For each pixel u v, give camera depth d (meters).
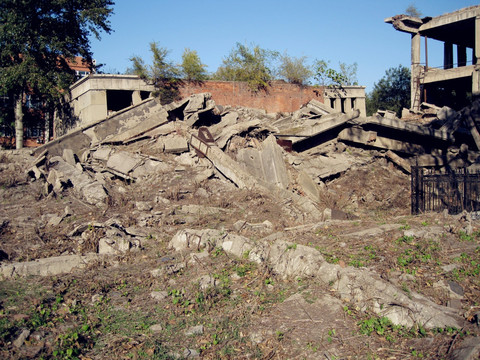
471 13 25.78
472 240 8.48
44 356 4.81
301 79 26.55
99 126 18.41
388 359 4.76
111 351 5.11
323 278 6.71
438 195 12.08
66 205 12.58
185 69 22.75
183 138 17.38
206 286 6.98
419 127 19.53
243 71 25.52
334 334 5.32
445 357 4.61
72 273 7.95
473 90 25.81
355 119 19.86
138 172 15.92
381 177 18.23
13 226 10.72
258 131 19.08
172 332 5.64
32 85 20.91
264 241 9.21
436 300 6.06
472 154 18.81
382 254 7.77
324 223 10.86
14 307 6.11
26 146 24.73
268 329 5.62
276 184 15.16
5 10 20.55
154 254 9.13
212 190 14.54
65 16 22.00
